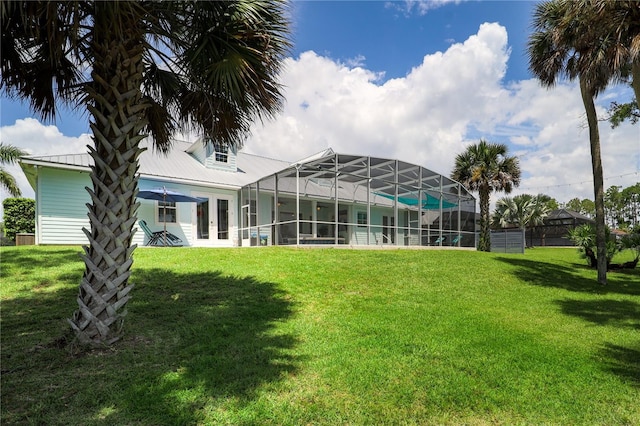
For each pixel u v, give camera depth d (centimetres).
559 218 3809
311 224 1652
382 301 645
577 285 940
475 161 2194
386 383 320
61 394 280
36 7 288
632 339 469
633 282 1015
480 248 2206
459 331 482
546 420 268
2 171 1906
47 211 1091
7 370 318
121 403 270
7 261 750
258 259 902
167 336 421
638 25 715
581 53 910
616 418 272
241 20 372
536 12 1038
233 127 511
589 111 1030
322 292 680
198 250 1013
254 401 281
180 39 417
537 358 391
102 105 367
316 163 1261
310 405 278
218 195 1480
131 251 391
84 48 393
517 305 671
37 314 470
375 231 1953
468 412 276
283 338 429
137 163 398
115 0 297
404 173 1570
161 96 513
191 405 271
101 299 369
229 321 484
